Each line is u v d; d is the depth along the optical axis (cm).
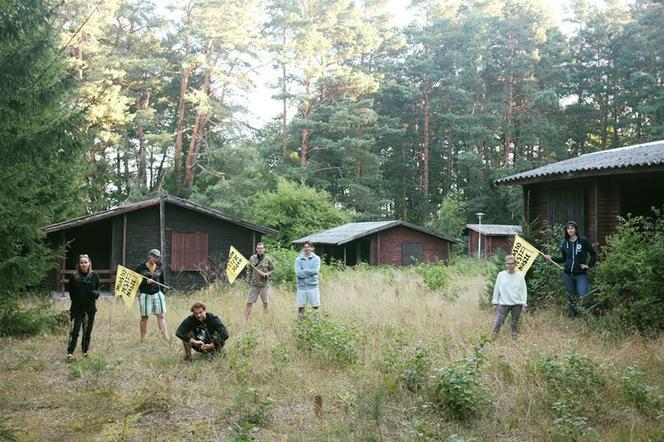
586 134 5244
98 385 773
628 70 4991
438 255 3316
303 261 1220
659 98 4150
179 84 4716
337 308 1364
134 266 2041
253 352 914
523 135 5038
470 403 629
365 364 834
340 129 4550
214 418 646
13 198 1119
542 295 1227
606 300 1067
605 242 1230
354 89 4719
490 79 5384
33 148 965
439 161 5678
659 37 4400
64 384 791
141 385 771
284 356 855
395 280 2019
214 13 4159
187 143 4803
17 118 992
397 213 5625
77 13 3509
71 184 1883
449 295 1552
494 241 4047
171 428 622
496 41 5306
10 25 957
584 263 1097
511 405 646
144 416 658
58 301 1750
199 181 4409
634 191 1439
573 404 623
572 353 730
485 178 5066
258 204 3938
